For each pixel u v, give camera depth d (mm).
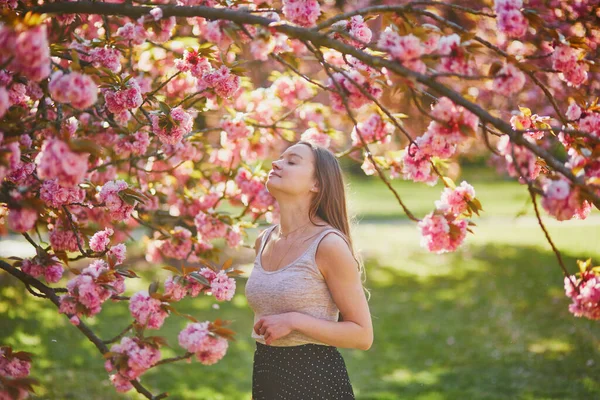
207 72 2961
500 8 2070
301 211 2695
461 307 8055
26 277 2590
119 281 2473
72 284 2324
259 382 2562
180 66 3012
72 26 3229
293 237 2648
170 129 2965
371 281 9742
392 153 3457
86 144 1865
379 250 12164
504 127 1891
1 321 6684
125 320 7262
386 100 6383
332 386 2473
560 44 2203
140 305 2289
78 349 6137
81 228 2898
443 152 2205
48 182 2678
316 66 6609
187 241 3885
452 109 2025
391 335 7047
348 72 2434
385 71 2330
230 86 2943
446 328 7199
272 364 2521
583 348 6051
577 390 5184
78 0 2436
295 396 2449
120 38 2955
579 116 2334
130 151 3301
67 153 1854
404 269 10508
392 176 3463
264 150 4148
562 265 2066
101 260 2539
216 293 2523
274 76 4371
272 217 4105
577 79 2234
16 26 1778
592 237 11883
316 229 2621
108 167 3609
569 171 1867
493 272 9820
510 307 7762
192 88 3826
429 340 6820
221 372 5840
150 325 2326
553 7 2482
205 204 4254
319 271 2521
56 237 2877
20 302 7512
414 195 21484
